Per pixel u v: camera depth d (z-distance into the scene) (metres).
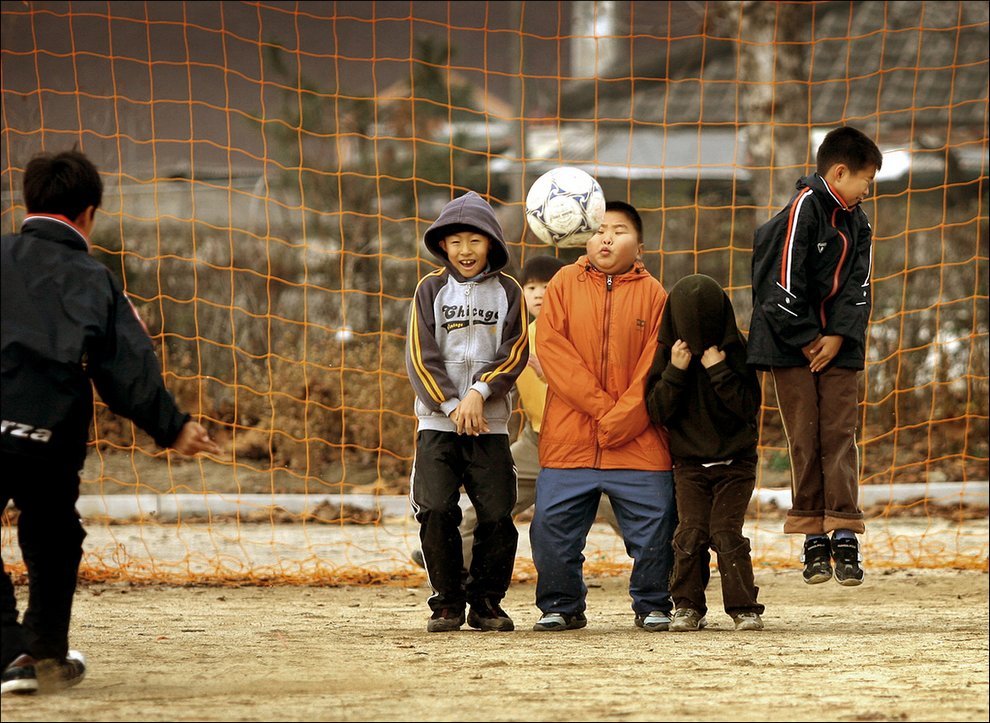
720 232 57.56
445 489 20.25
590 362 20.97
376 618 23.62
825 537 20.67
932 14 75.44
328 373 47.56
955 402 47.56
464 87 62.41
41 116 41.59
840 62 87.94
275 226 58.94
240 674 15.95
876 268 51.31
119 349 14.41
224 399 48.09
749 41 53.91
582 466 20.80
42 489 14.46
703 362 20.31
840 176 20.59
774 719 13.25
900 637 19.81
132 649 18.55
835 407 20.48
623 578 30.20
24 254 14.55
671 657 17.33
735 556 20.73
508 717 13.26
